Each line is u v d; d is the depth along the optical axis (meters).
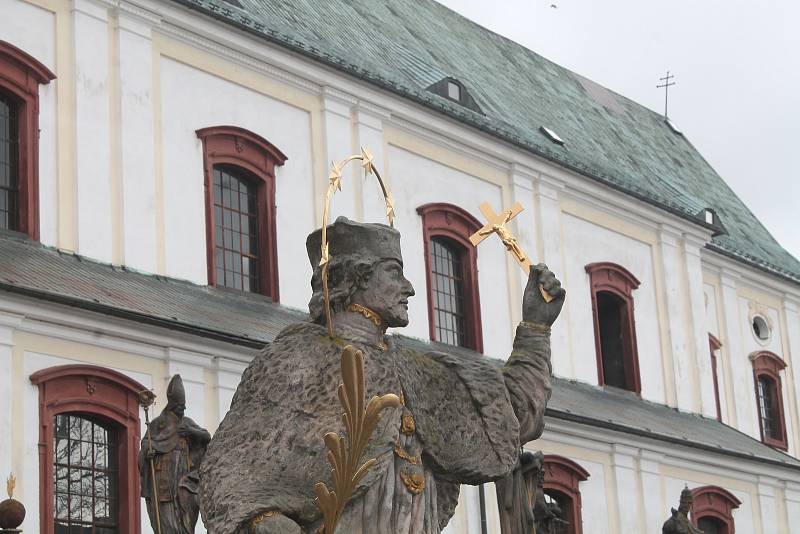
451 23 53.94
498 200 44.25
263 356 8.66
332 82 38.78
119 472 28.61
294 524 8.01
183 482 18.42
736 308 55.09
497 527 38.41
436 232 41.53
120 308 28.33
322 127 38.50
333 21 44.19
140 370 29.00
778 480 50.19
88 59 32.72
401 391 8.80
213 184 35.41
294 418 8.38
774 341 57.03
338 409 8.41
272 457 8.29
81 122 32.25
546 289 9.96
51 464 27.33
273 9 40.94
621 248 48.72
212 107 35.53
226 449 8.34
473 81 49.78
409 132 41.31
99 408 28.25
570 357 45.53
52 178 31.50
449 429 9.15
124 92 33.28
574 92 57.72
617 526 42.69
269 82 37.25
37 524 26.95
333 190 9.12
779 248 60.78
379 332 8.97
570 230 46.69
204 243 34.38
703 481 46.72
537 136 47.84
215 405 30.05
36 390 27.23
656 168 57.28
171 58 34.78
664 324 49.81
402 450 8.73
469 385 9.31
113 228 32.41
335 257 8.99
